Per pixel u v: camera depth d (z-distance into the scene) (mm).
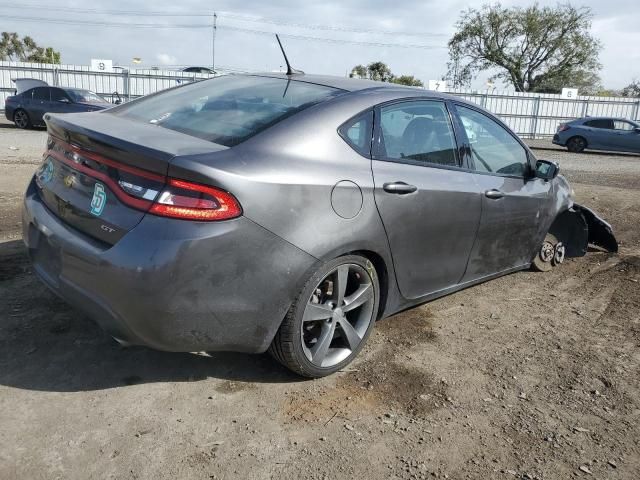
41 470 2287
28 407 2682
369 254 3121
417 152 3406
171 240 2371
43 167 3219
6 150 11938
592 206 8781
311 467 2414
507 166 4148
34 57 57281
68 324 3488
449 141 3658
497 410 2922
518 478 2424
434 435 2684
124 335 2543
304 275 2727
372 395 2990
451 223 3516
